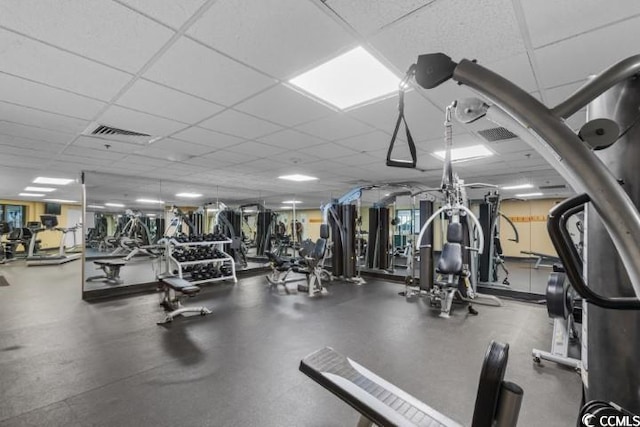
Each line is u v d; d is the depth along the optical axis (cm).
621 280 86
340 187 774
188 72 205
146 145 383
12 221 1158
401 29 160
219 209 754
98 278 572
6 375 242
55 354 282
